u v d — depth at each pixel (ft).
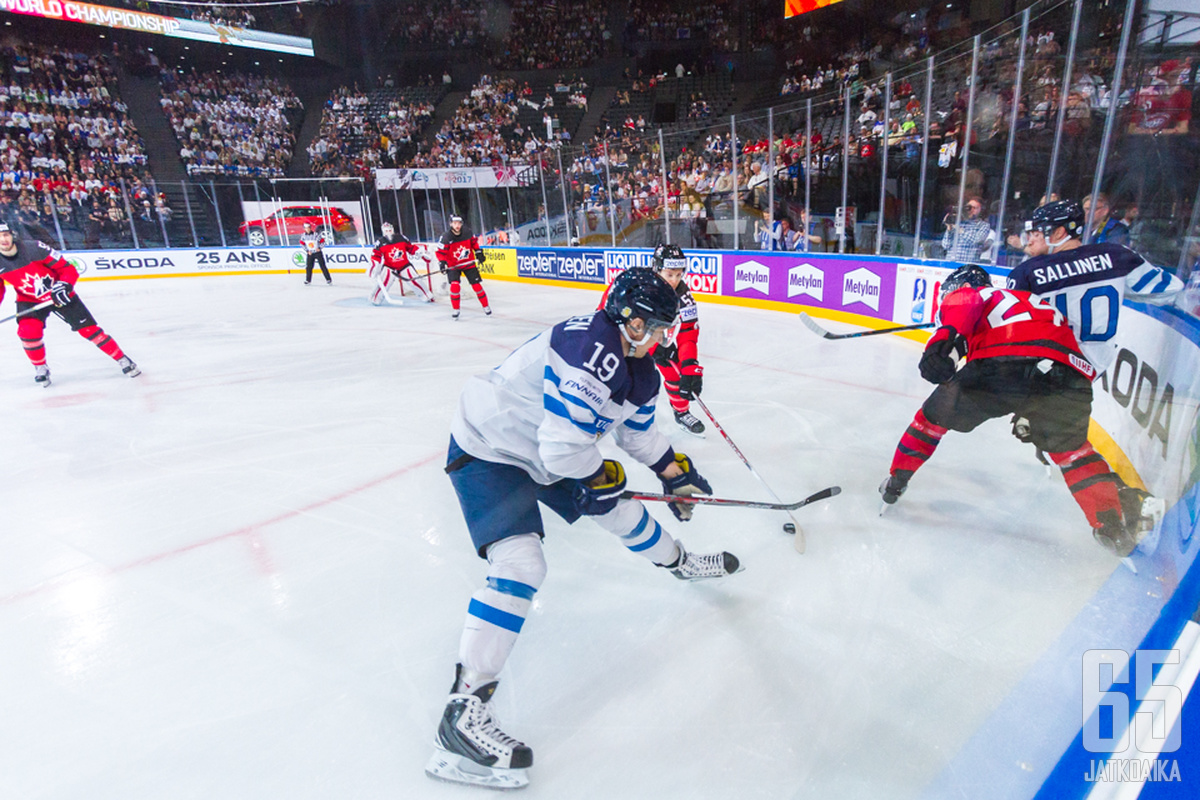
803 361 16.92
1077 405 6.56
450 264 26.23
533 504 5.17
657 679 5.57
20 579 7.48
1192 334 5.06
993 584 6.45
